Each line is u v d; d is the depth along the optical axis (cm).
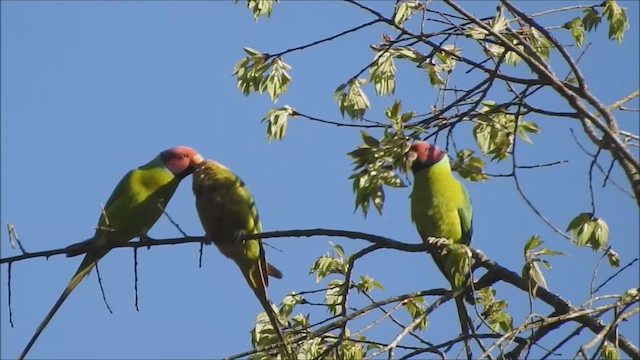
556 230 904
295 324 1055
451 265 1000
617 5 1156
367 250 1060
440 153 1289
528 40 1164
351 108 1127
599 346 818
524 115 1154
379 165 1040
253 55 1165
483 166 1140
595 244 923
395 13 1078
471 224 1308
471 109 1076
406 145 1041
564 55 980
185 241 1136
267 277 1158
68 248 1136
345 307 1045
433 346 879
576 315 887
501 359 856
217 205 1127
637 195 859
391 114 1054
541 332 935
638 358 898
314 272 1115
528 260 929
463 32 1062
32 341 1080
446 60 1162
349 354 1002
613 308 885
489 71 1071
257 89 1163
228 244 1134
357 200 1049
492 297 1080
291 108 1136
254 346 1048
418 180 1288
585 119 925
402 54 1128
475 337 873
